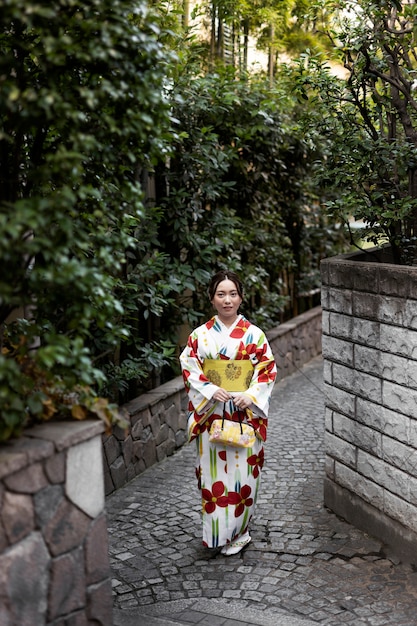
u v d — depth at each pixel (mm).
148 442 4820
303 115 4344
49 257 2084
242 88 5879
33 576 2123
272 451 5086
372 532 3652
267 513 4008
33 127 2502
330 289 3834
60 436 2199
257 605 3029
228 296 3512
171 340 5547
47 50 2133
